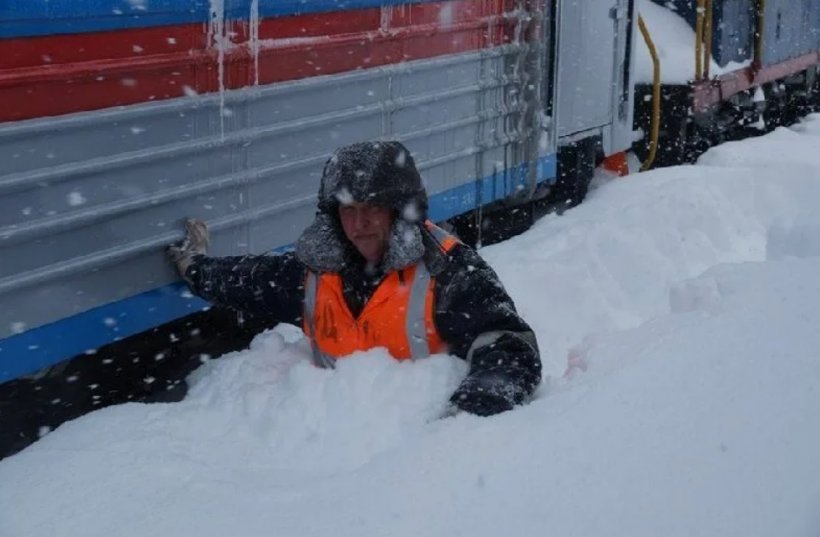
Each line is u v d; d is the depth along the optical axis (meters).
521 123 5.69
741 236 6.65
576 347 3.32
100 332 3.36
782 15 10.62
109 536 2.20
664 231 6.14
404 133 4.71
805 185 7.47
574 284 5.02
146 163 3.41
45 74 3.03
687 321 3.29
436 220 5.09
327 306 2.95
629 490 2.25
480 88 5.27
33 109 3.03
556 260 5.40
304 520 2.19
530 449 2.39
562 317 4.83
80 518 2.29
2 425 3.35
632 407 2.60
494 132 5.49
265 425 2.80
